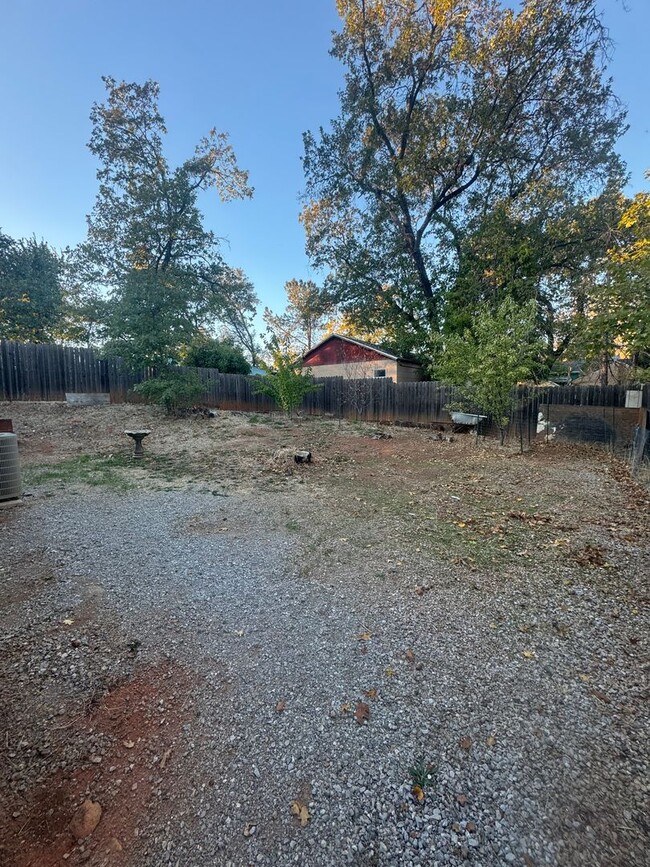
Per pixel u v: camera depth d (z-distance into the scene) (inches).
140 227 530.0
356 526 154.9
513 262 511.8
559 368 406.6
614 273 243.8
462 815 50.9
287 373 484.7
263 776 55.8
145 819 50.3
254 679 74.3
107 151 557.0
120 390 489.4
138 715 65.9
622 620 94.0
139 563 121.1
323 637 86.8
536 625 92.1
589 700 69.8
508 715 66.4
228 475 236.8
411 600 102.1
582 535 146.4
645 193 321.1
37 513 164.6
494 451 319.6
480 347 316.5
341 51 581.6
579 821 49.9
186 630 88.7
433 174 588.4
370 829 49.3
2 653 80.0
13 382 425.1
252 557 126.6
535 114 518.3
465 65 516.7
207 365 640.4
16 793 53.0
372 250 675.4
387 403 515.5
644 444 241.8
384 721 65.2
